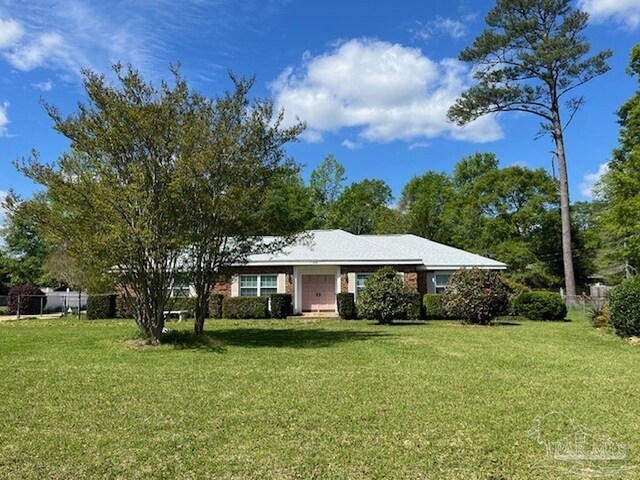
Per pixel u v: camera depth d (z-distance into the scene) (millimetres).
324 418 6219
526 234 44375
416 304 22750
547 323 20672
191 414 6395
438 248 27359
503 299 19797
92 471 4590
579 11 29453
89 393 7562
